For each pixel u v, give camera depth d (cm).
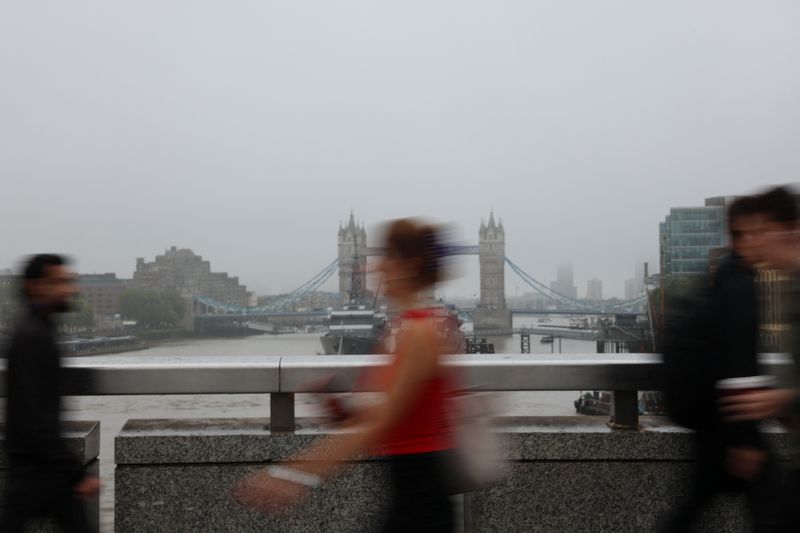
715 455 266
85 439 331
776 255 264
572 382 350
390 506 240
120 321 19700
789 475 255
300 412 418
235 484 343
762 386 256
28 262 301
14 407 287
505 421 371
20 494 285
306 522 343
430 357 236
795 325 247
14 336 290
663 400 279
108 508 644
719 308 261
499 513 350
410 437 235
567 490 351
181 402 3425
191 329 19712
